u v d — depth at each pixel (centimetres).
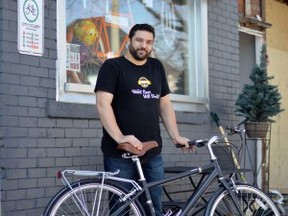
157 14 666
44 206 512
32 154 505
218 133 702
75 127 542
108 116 446
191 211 472
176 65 685
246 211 484
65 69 545
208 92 696
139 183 442
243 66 892
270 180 900
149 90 470
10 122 490
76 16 571
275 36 931
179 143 480
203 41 696
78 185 418
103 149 468
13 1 498
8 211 485
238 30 772
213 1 713
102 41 597
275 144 917
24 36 504
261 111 692
